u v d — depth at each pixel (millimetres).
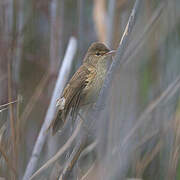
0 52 11242
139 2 7082
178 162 10219
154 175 10875
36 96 11000
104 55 9016
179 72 11383
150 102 11039
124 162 9227
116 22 10984
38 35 13430
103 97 7164
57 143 10664
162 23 11750
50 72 11562
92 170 8430
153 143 10609
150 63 11586
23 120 9508
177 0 11891
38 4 12797
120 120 9383
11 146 8086
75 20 13234
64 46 12992
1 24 11766
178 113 10008
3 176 8414
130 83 10156
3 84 10688
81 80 8734
